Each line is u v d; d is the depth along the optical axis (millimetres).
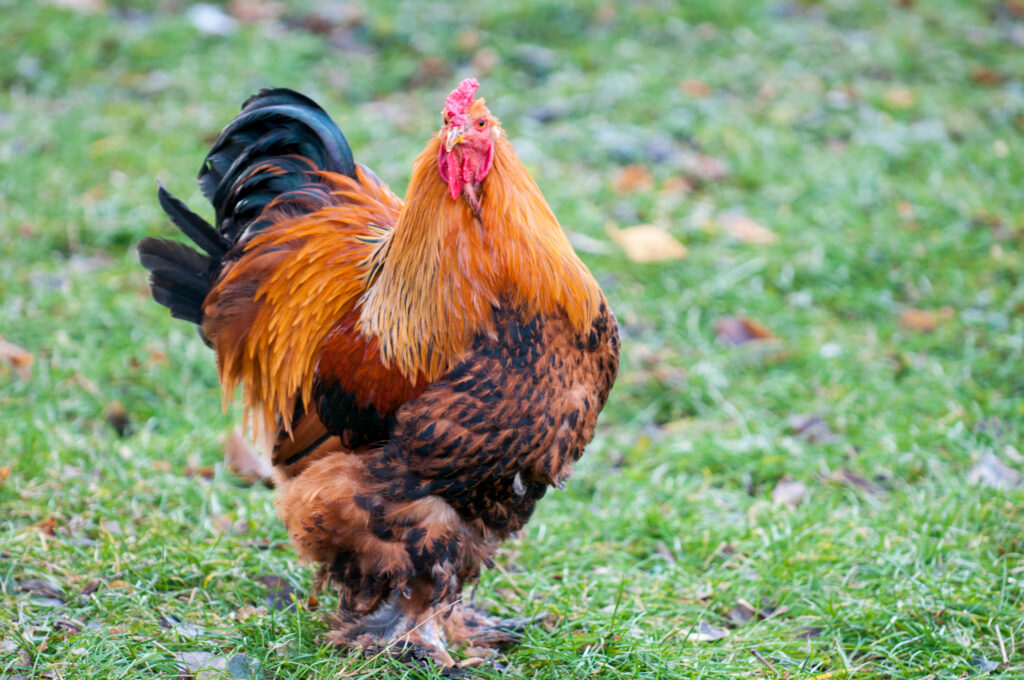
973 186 10594
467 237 4527
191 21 13875
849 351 8359
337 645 5277
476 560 5137
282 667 5113
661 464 7336
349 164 5906
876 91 12508
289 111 5828
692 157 11305
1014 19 14562
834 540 6258
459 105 4473
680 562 6219
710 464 7309
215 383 8227
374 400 4738
